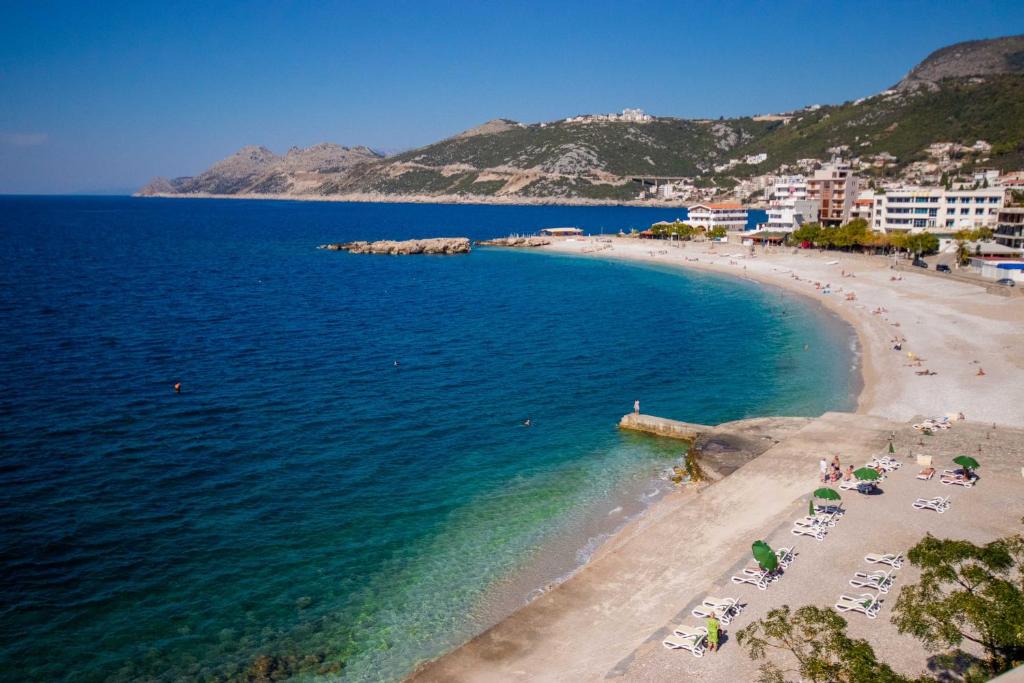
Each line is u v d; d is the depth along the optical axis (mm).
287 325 97312
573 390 67812
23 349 77688
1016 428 50469
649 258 185375
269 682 28172
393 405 62594
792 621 22719
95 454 49594
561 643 28672
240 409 60344
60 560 36281
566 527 40469
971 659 24516
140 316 99875
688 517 39031
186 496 43906
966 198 161750
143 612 32531
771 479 43406
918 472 43094
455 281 147375
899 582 31062
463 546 38531
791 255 168000
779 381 69625
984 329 83250
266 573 35906
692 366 76562
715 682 25359
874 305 104875
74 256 176250
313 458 50375
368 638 30953
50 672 28500
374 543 38938
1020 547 23594
